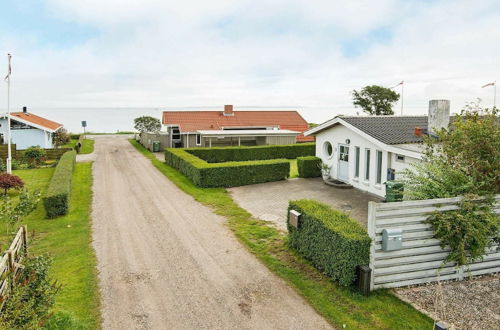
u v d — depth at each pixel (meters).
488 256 8.42
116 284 8.07
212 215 13.46
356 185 17.89
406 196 9.34
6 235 11.29
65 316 6.41
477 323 6.43
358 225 8.09
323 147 20.75
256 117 39.72
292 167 25.66
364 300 7.22
